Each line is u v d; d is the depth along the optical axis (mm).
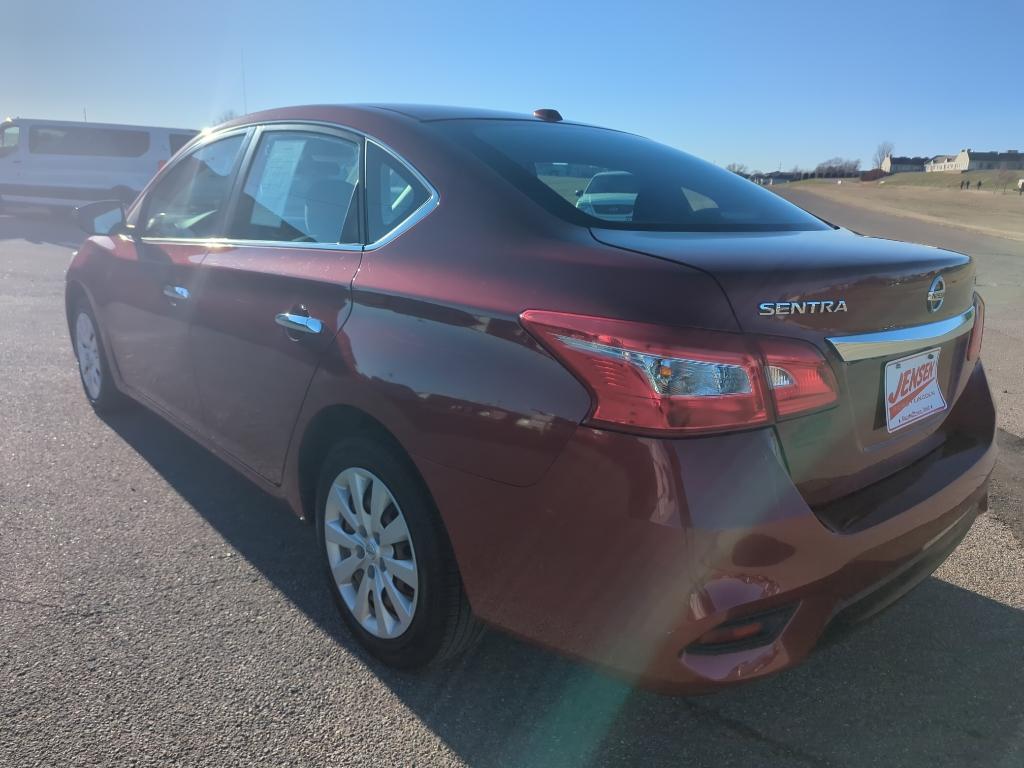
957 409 2525
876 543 1963
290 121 3072
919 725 2309
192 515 3455
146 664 2457
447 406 2049
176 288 3309
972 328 2574
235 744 2150
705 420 1720
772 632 1849
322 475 2617
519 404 1900
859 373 1996
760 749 2203
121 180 17844
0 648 2500
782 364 1781
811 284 1854
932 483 2217
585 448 1791
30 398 4992
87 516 3414
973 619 2842
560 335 1833
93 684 2355
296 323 2553
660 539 1717
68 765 2049
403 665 2434
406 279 2236
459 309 2055
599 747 2191
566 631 1924
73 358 6027
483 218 2215
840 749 2209
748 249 2018
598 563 1812
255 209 3066
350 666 2488
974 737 2262
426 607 2258
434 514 2207
